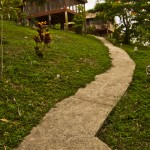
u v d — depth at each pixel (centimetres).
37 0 3350
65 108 1051
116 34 3944
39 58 1625
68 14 4288
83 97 1166
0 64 1398
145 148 822
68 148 793
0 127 879
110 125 957
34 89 1187
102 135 892
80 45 2369
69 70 1509
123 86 1309
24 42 1986
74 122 939
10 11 1423
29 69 1402
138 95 1222
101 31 5778
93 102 1116
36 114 984
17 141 821
